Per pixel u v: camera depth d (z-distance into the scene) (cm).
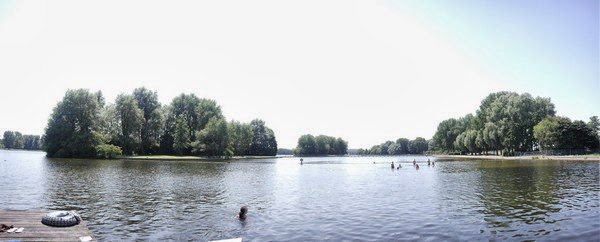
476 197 3041
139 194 3212
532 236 1755
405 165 9469
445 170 6762
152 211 2433
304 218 2245
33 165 6900
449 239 1730
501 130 12962
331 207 2636
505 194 3194
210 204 2750
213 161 10688
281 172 6569
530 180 4388
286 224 2083
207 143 13162
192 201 2880
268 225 2059
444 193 3338
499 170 6338
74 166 6762
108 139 10831
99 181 4203
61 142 10162
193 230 1931
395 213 2377
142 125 12188
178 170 6306
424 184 4225
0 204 2608
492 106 14012
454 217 2214
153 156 11844
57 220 1728
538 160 10212
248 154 18612
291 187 3991
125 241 1702
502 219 2136
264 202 2883
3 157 10956
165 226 2009
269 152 19475
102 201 2798
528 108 12838
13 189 3388
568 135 11450
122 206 2600
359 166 9231
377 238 1773
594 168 6419
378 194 3347
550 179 4466
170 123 13862
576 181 4184
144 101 12950
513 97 13375
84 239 1554
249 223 2108
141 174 5303
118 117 11500
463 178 4903
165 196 3127
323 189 3797
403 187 3934
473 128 16638
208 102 14888
